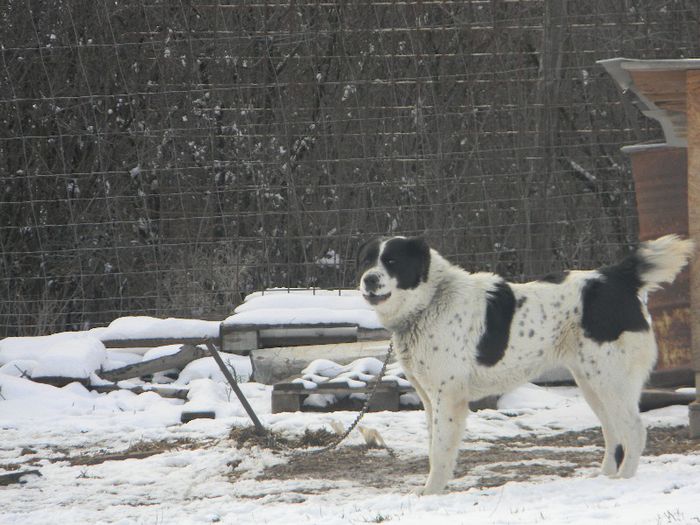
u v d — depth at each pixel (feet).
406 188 54.54
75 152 57.26
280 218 56.49
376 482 24.22
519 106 50.62
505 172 52.54
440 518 18.62
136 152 54.49
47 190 56.75
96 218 57.00
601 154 55.67
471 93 50.49
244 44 55.83
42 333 49.11
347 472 25.35
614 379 22.80
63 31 55.88
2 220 56.24
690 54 51.06
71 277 55.52
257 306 41.78
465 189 53.42
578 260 54.44
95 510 22.33
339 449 27.76
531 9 54.90
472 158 52.85
